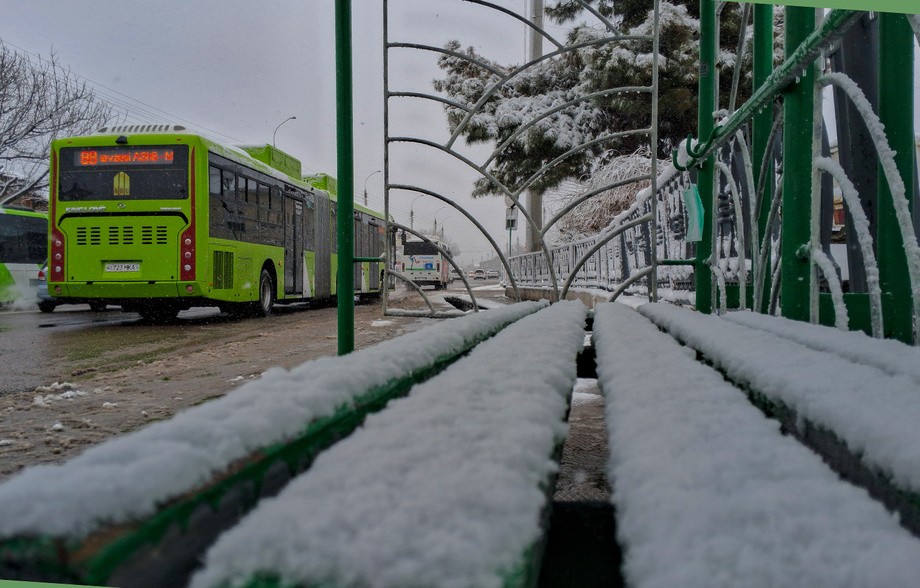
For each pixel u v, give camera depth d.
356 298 20.30
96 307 16.98
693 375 0.93
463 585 0.33
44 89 24.14
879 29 1.77
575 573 0.72
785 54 1.99
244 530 0.38
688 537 0.40
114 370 5.64
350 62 2.99
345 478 0.46
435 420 0.63
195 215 10.36
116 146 10.48
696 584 0.35
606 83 15.20
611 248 9.83
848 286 2.46
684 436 0.61
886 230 1.82
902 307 1.81
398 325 10.23
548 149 15.96
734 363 1.09
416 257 37.34
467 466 0.48
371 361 0.94
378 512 0.39
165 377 5.19
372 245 20.94
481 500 0.41
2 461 2.90
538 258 19.12
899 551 0.37
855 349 1.09
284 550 0.35
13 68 23.58
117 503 0.37
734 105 2.90
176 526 0.42
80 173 10.46
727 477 0.50
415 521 0.38
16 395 4.50
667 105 14.80
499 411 0.67
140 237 10.34
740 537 0.40
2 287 17.16
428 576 0.33
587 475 2.53
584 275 12.57
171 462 0.42
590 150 16.16
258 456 0.53
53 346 7.62
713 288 3.40
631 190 15.52
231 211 11.52
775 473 0.51
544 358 1.08
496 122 15.98
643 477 0.52
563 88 17.39
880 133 1.39
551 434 0.59
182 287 10.34
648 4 15.45
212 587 0.35
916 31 1.28
